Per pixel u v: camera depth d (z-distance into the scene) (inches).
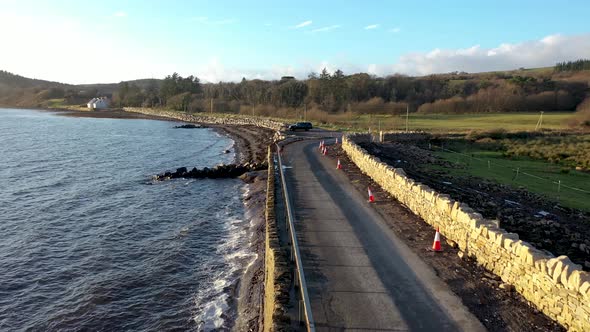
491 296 448.8
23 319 650.2
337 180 1019.9
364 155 1108.5
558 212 766.5
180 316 640.4
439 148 1542.8
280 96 4660.4
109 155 2138.3
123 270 799.7
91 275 783.7
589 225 698.2
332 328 402.0
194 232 971.9
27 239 955.3
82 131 3432.6
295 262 545.3
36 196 1310.3
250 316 595.2
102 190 1375.5
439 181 954.7
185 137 3041.3
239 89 5826.8
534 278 422.3
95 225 1045.8
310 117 3393.2
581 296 358.0
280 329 394.9
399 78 4763.8
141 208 1176.8
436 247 574.6
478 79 5167.3
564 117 2610.7
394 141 1631.4
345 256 561.9
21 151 2252.7
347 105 3983.8
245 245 868.0
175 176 1541.6
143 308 669.3
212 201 1228.5
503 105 3513.8
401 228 666.8
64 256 869.2
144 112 5595.5
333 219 715.4
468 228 550.3
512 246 460.1
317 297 458.0
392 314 422.6
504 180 1012.5
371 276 503.8
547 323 392.5
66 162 1918.1
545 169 1170.6
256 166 1550.2
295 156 1400.1
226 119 4010.8
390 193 872.3
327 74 4534.9
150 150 2340.1
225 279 735.7
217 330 591.8
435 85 4618.6
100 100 6614.2
